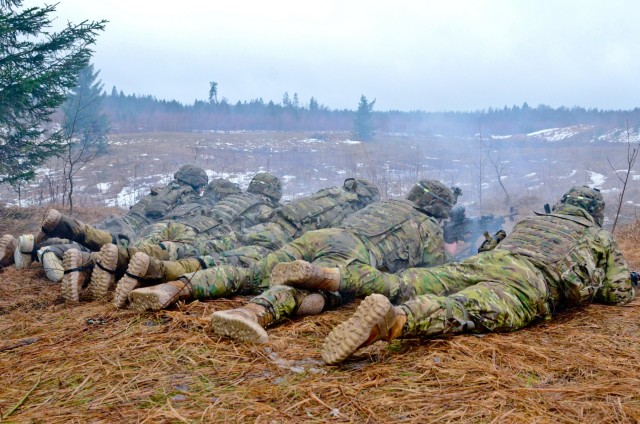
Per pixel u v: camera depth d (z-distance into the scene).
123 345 3.18
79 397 2.51
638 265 6.27
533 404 2.45
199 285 4.03
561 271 3.96
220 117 64.12
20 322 3.92
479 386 2.64
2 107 9.90
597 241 4.27
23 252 5.82
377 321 2.77
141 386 2.63
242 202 7.66
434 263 5.25
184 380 2.70
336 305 4.17
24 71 10.10
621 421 2.31
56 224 5.52
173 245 5.32
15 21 9.84
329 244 4.54
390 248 4.86
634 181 20.73
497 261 4.02
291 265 3.70
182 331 3.43
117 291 3.96
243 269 4.37
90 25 10.43
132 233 8.00
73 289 4.40
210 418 2.29
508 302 3.56
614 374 2.86
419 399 2.50
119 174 26.66
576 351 3.22
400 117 63.69
